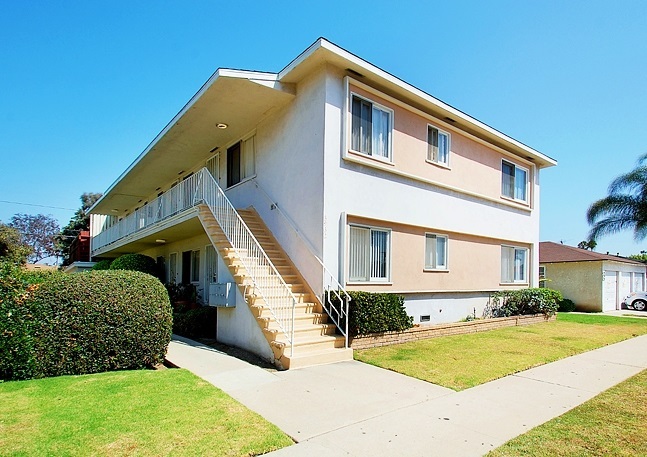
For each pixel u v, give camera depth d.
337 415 5.07
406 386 6.39
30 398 5.31
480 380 6.81
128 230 19.92
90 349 6.79
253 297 8.75
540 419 5.06
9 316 6.17
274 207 11.63
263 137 12.52
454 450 4.10
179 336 11.16
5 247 33.97
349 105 10.30
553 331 12.81
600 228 26.23
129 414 4.78
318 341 8.17
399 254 11.66
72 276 7.03
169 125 13.32
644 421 4.96
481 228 14.73
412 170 11.98
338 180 10.07
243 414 4.88
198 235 16.44
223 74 9.95
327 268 9.69
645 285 29.80
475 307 14.49
